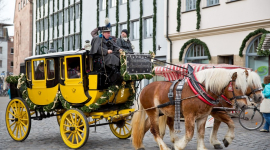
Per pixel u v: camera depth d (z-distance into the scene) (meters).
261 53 14.13
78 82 7.54
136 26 24.11
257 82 6.73
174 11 20.00
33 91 8.59
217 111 7.06
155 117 6.76
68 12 33.12
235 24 16.48
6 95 40.25
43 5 39.00
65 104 7.78
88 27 29.81
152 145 7.69
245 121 10.14
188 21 19.11
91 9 29.28
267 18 15.05
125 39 8.55
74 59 7.71
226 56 17.78
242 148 7.35
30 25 43.12
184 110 6.11
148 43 22.81
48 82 8.21
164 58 21.55
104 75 7.37
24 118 8.55
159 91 6.63
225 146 7.06
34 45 42.47
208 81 5.98
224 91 6.13
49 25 37.56
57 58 8.05
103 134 9.26
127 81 7.75
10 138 8.90
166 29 20.48
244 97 5.98
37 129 10.37
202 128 6.34
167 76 13.11
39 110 8.50
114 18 26.11
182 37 19.64
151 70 7.64
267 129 9.57
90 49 7.43
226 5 16.97
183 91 6.18
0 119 13.21
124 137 8.43
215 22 17.55
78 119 7.55
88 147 7.52
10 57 66.75
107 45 7.70
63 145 7.84
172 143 7.86
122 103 8.13
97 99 7.40
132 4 24.22
